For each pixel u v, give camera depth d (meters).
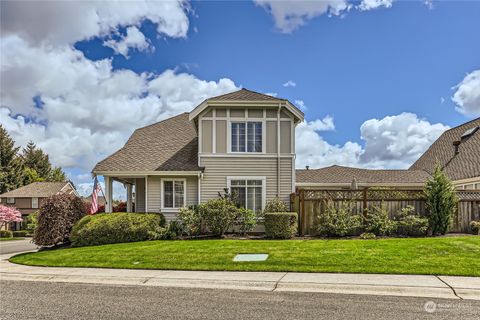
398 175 27.12
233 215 17.06
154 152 20.89
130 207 24.97
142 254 12.33
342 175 27.20
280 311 6.58
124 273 10.23
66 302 7.50
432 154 30.50
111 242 16.30
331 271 9.54
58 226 16.50
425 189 16.12
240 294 7.87
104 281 9.52
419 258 10.34
